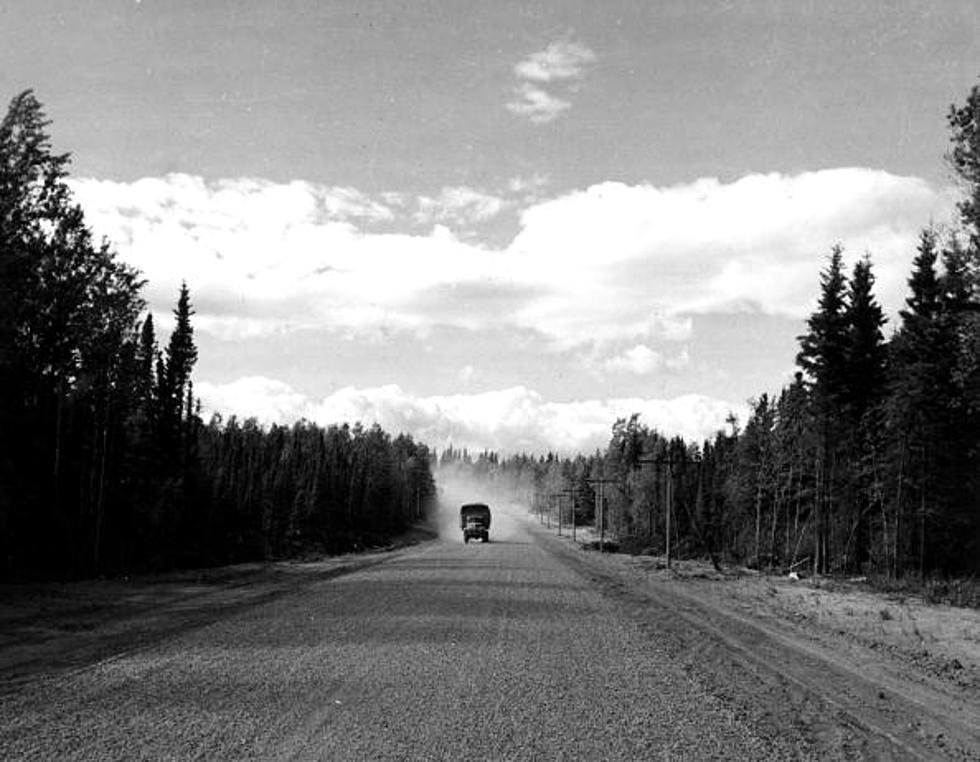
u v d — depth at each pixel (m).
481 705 12.34
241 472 75.75
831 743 11.39
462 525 91.12
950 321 52.56
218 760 9.20
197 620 20.95
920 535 54.75
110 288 41.84
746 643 21.39
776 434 73.69
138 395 48.31
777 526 77.50
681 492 91.94
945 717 13.45
